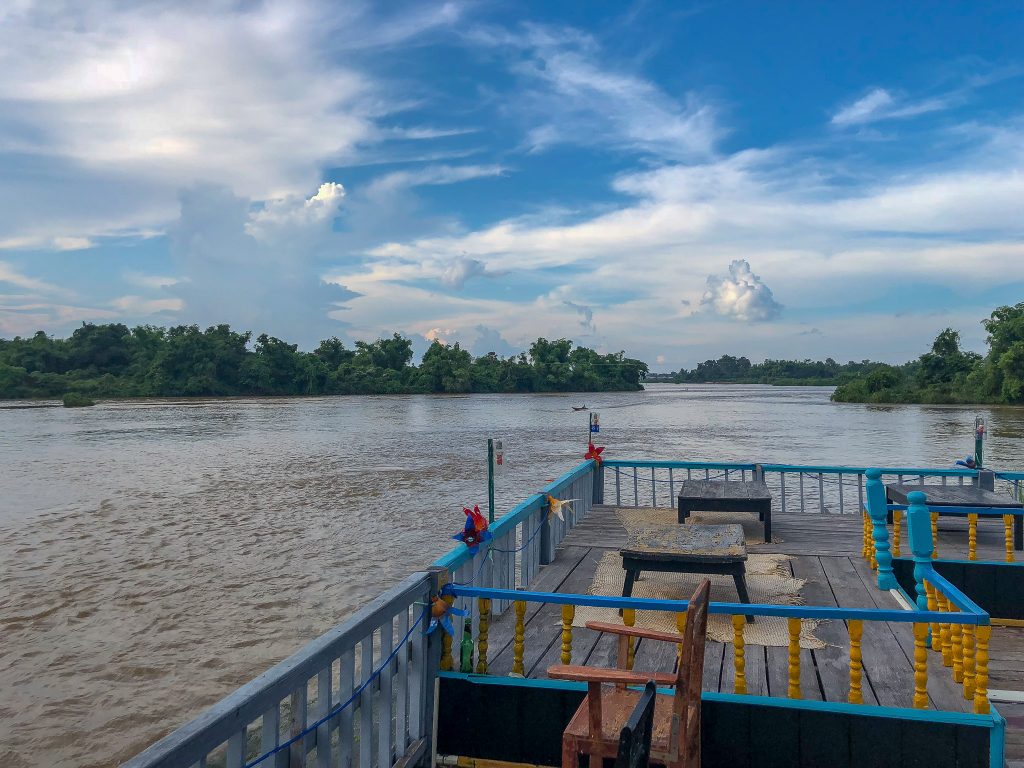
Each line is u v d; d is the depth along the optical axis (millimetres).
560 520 8695
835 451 35656
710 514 10070
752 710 4297
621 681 3223
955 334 106500
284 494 22078
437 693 4691
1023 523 7789
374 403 102625
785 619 5891
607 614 6113
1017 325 91625
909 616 4199
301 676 3334
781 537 8773
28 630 10039
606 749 3344
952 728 4074
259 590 11852
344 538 15672
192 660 8992
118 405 94750
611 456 33406
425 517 18156
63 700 7957
